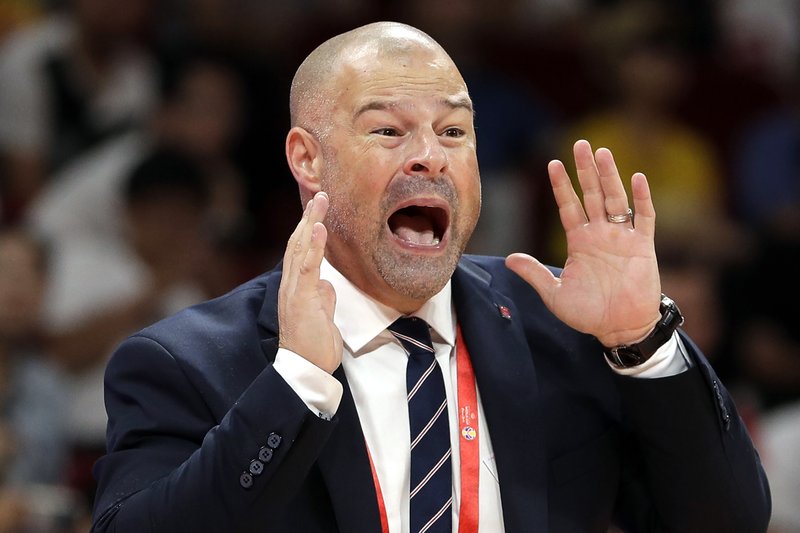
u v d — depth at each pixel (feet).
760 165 78.23
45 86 67.10
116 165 62.18
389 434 27.27
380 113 27.35
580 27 79.61
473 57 74.90
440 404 27.66
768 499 28.37
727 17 86.43
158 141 65.10
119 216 59.88
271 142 70.85
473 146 27.99
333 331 25.73
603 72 77.00
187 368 27.45
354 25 77.46
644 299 27.27
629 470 29.35
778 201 77.20
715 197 75.46
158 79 67.10
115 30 67.56
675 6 80.23
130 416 27.55
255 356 27.86
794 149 78.28
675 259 57.16
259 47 74.90
